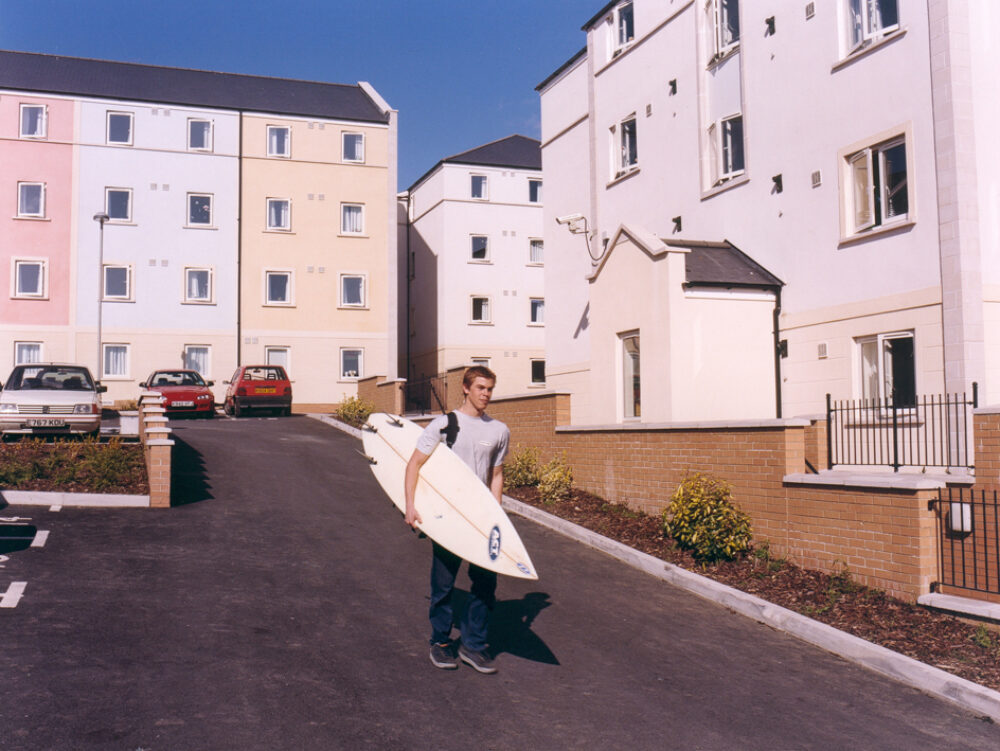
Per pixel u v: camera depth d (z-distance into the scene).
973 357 11.52
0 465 11.70
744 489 9.90
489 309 39.06
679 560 9.62
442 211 38.81
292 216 33.81
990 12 12.05
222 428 21.48
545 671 6.14
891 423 12.51
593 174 20.67
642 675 6.23
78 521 9.89
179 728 4.69
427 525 5.88
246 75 37.03
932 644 7.06
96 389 17.41
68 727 4.61
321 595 7.62
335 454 17.05
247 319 33.06
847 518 8.63
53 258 31.08
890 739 5.38
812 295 14.05
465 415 6.07
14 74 32.03
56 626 6.29
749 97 15.66
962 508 7.74
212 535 9.66
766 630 7.59
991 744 5.40
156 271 32.12
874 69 13.06
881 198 13.03
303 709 5.09
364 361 34.28
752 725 5.43
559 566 9.41
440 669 5.96
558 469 13.00
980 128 11.88
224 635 6.36
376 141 35.00
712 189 16.56
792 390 14.30
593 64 20.70
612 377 15.36
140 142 32.19
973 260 11.66
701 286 14.04
